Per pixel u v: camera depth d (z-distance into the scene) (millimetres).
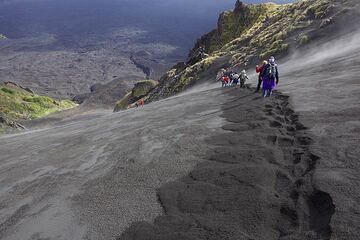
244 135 13125
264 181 9188
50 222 9273
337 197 7664
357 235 6434
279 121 14367
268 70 20266
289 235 7039
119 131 20016
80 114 160500
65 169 13641
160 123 19281
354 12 50125
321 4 58562
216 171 10297
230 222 7762
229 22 102000
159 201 9273
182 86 67375
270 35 62594
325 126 12148
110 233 8219
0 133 76812
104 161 13578
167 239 7543
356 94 16062
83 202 10062
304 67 35125
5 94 159000
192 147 13016
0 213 10500
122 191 10312
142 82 127625
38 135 31234
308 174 8945
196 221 8023
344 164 9008
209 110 20484
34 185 12422
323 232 6801
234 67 58031
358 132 10938
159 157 12602
